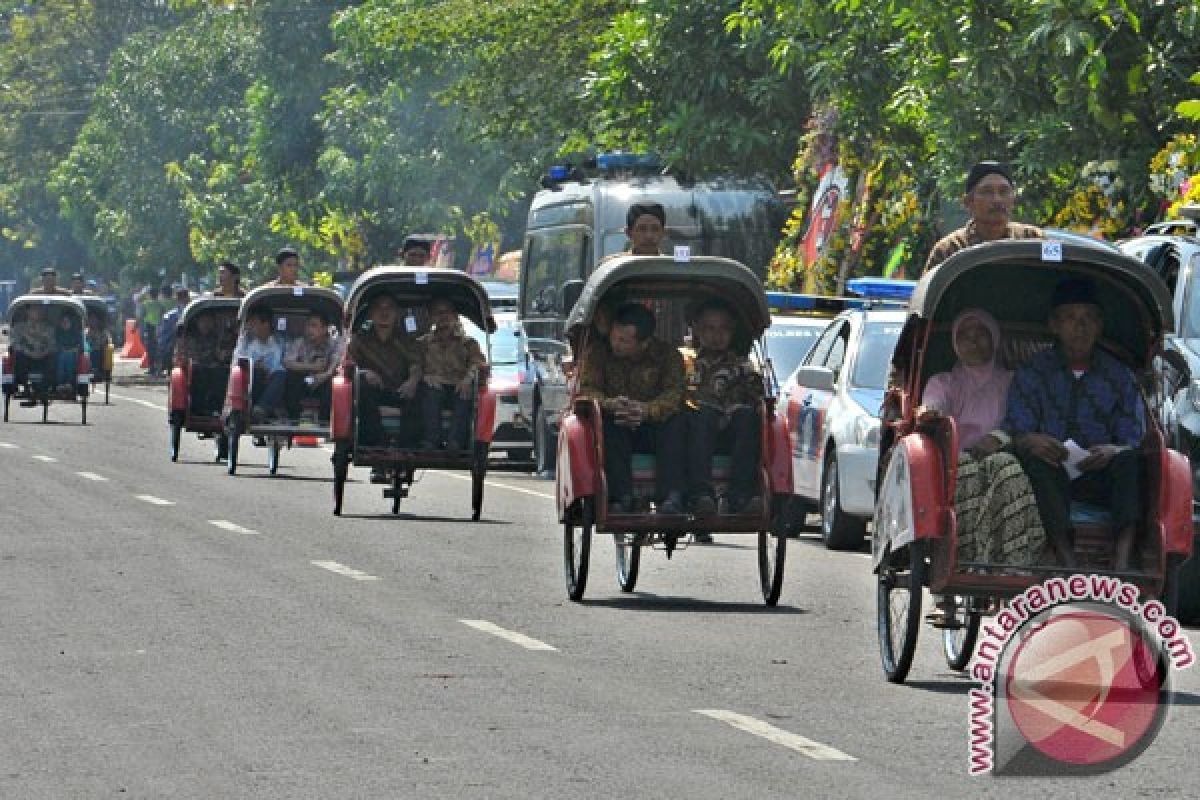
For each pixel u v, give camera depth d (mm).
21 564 36969
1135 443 25844
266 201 123062
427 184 102625
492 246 111938
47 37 196250
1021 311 27078
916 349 25938
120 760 20641
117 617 30578
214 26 135250
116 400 104562
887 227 62938
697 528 32781
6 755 20859
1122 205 51312
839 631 30297
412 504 51031
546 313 66812
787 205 68125
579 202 66812
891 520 25703
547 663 26797
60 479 56062
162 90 137250
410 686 24922
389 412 48000
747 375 33594
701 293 34469
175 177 137250
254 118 118688
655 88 73312
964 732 22359
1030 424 25734
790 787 19547
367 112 105250
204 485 55062
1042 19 48594
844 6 55938
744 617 31734
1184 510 24938
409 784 19594
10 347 84125
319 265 126188
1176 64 48719
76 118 195750
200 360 64812
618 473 33094
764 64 71250
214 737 21797
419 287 48969
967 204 28172
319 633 29156
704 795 19203
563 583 35625
